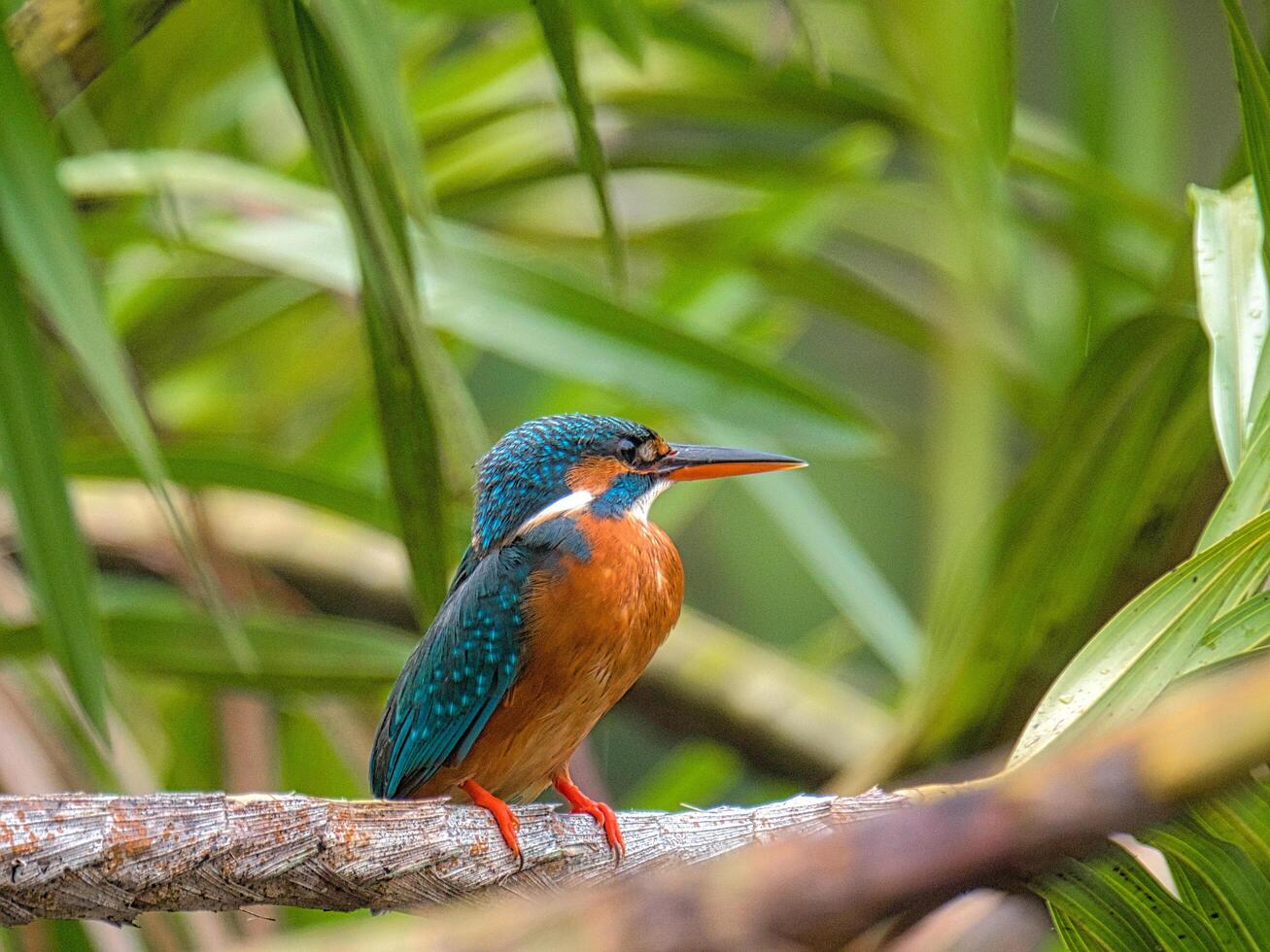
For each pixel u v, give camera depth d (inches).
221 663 210.5
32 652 209.6
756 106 214.2
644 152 214.7
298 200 212.1
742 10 214.2
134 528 212.7
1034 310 214.7
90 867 203.8
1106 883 203.2
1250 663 203.0
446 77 214.8
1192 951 203.2
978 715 208.4
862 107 213.9
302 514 214.8
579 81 206.2
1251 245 205.8
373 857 204.8
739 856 95.1
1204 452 207.3
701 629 215.0
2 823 203.8
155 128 213.5
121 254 214.2
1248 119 204.7
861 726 214.4
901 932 205.2
